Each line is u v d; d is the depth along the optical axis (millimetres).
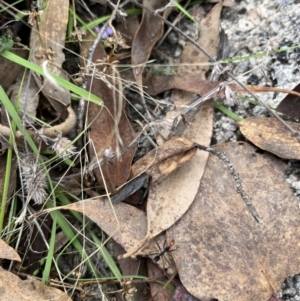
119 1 247
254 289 205
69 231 233
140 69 253
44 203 229
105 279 226
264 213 216
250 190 221
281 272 208
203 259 211
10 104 225
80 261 237
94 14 276
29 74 242
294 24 257
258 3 270
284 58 251
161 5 268
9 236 224
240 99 246
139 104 259
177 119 234
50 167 235
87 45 260
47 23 251
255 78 252
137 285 225
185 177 224
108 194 217
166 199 222
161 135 240
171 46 274
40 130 228
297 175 226
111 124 236
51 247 225
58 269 221
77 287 222
